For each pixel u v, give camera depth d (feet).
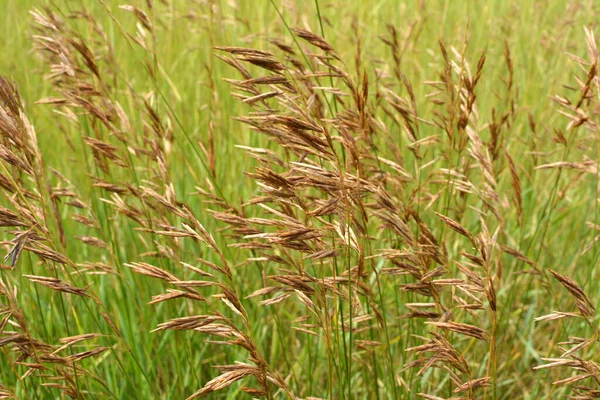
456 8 3.57
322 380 2.26
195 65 3.12
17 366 2.08
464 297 2.28
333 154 1.71
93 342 2.17
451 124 1.97
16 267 2.33
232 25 2.96
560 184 2.56
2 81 1.75
